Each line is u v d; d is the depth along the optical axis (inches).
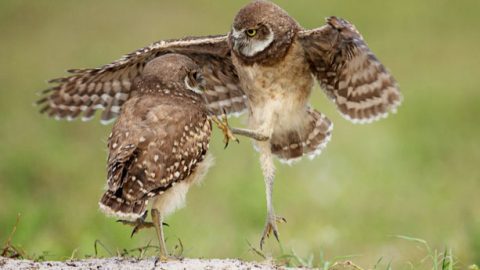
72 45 1103.0
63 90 443.5
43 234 553.3
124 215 355.3
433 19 1157.1
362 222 591.8
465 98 914.7
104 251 505.4
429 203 626.8
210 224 576.4
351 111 422.9
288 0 1181.1
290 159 447.2
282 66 419.5
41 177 676.7
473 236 520.1
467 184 673.6
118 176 354.3
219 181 657.0
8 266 370.6
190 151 377.1
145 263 377.7
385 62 1032.2
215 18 1188.5
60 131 801.6
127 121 373.1
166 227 546.6
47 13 1214.9
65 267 371.9
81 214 577.6
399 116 868.0
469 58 1047.0
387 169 697.6
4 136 767.7
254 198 608.7
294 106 429.4
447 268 400.8
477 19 1160.2
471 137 806.5
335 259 443.2
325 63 420.2
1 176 673.6
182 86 393.1
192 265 374.6
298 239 555.8
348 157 733.3
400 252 540.7
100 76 435.2
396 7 1183.6
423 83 971.3
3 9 1216.8
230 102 452.8
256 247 528.7
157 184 365.1
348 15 1159.6
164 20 1182.3
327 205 617.6
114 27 1160.8
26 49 1087.0
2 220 553.6
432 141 783.1
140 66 435.2
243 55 421.1
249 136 419.8
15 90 940.0
